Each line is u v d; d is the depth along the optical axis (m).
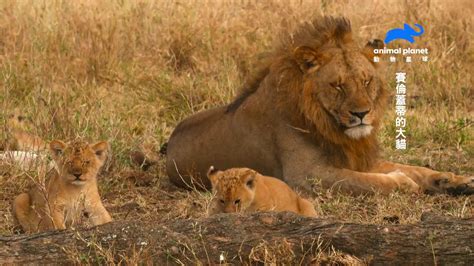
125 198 11.92
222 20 20.16
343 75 11.66
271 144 12.30
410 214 10.41
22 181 11.95
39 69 17.48
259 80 12.78
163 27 19.94
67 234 7.82
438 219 7.77
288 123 12.09
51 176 9.82
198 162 12.93
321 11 20.72
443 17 20.81
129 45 19.72
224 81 17.44
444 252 7.39
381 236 7.51
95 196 9.80
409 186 11.67
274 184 10.11
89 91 17.12
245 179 9.57
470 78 18.42
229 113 12.86
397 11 21.11
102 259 7.55
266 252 7.44
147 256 7.57
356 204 11.28
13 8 20.23
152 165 13.90
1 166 12.66
